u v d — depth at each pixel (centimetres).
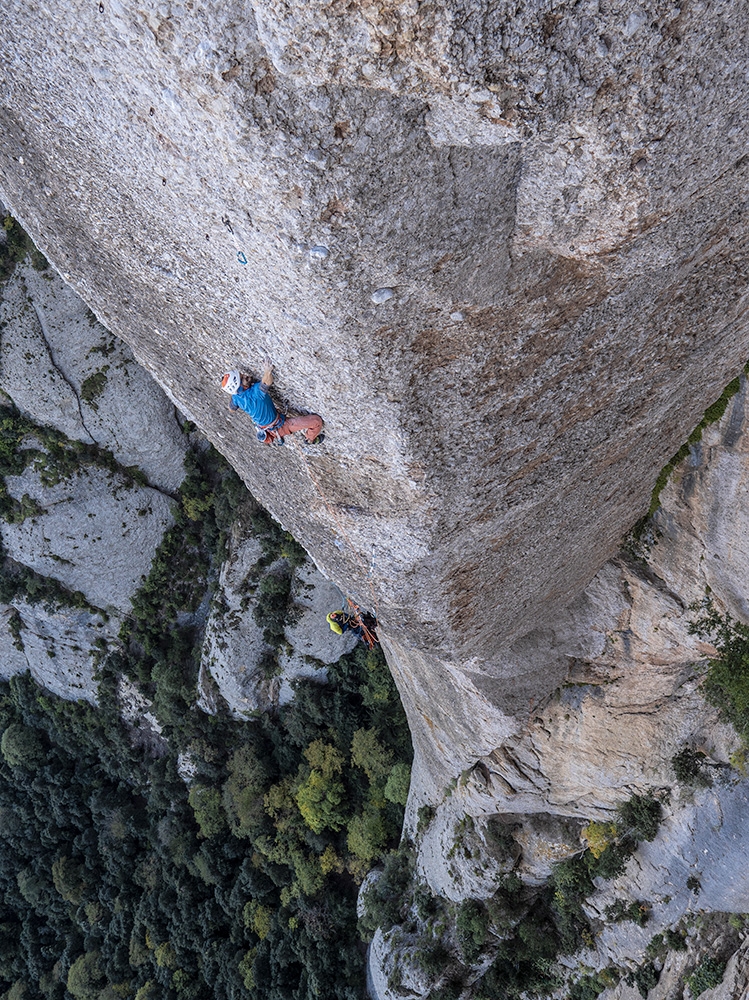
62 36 428
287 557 2291
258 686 2516
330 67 377
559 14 379
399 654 1452
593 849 1556
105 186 537
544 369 620
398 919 2061
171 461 2462
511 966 1800
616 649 1315
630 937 1536
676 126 450
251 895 2525
